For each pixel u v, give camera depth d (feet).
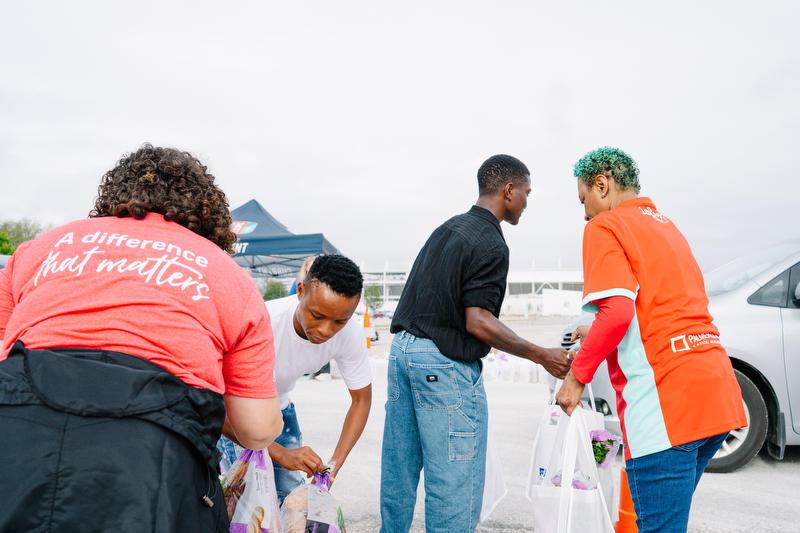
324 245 35.01
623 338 6.59
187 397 3.95
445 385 7.46
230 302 4.37
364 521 10.26
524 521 10.25
